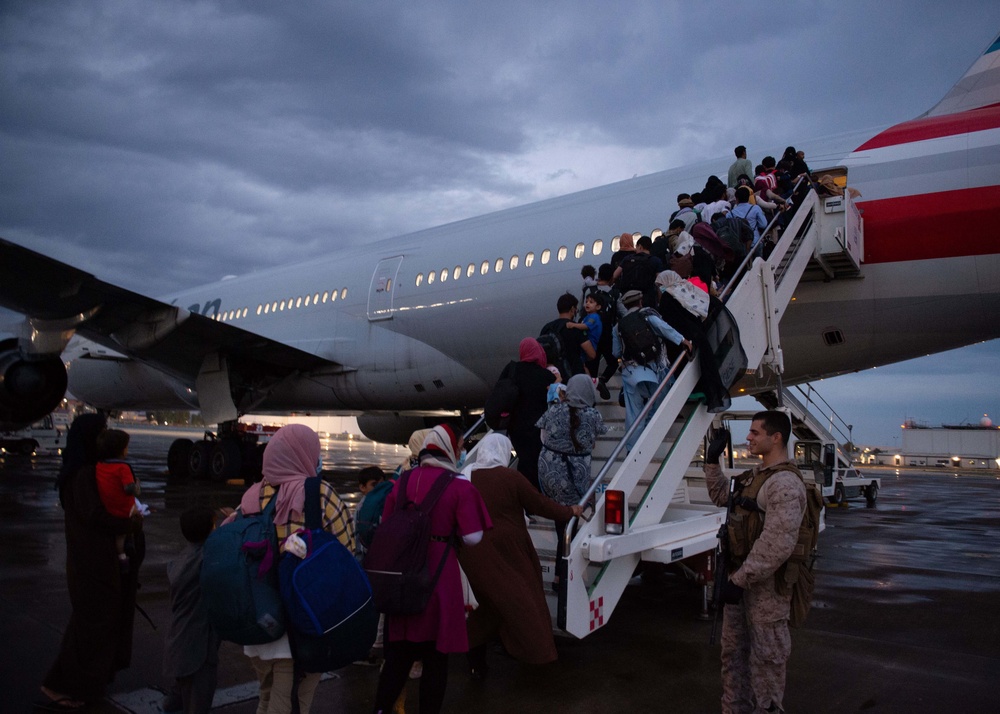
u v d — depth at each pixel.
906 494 20.89
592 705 3.94
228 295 18.77
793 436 15.17
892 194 9.05
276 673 3.07
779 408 6.52
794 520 3.07
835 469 15.09
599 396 6.52
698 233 6.39
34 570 6.82
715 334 5.49
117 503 3.82
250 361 14.98
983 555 9.23
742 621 3.41
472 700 4.02
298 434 3.21
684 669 4.53
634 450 4.84
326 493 3.13
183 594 3.38
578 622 4.25
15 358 11.26
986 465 50.66
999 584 7.33
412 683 4.41
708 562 5.70
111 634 3.84
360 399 14.82
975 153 8.68
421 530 3.27
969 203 8.54
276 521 3.05
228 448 15.53
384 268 14.19
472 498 3.45
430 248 13.58
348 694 4.09
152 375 17.95
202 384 14.22
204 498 12.57
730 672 3.42
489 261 12.25
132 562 4.07
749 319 6.18
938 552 9.44
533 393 5.20
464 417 15.63
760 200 7.48
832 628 5.55
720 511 6.18
